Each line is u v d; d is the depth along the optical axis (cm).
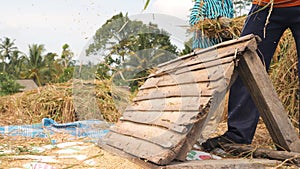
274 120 243
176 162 217
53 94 551
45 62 3494
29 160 245
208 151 285
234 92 287
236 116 289
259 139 355
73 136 337
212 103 218
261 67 237
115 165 230
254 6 286
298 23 276
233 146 276
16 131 370
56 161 242
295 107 421
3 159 245
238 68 239
